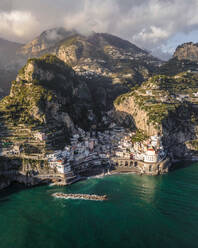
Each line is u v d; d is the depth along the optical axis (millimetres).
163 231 125188
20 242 119188
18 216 143000
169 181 193125
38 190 180750
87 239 120438
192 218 136500
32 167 196625
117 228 128750
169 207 149125
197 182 189375
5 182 186250
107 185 187250
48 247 115312
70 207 152500
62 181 192250
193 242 116500
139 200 159625
